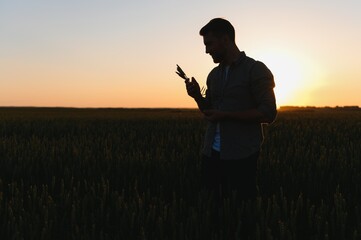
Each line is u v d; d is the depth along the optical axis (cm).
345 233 329
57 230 337
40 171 604
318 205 444
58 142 962
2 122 1989
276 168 588
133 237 321
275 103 361
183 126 1695
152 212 342
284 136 1205
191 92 383
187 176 548
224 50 370
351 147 835
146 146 939
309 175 527
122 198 383
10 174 581
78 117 2936
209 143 392
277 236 305
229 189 376
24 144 918
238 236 307
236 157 369
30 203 382
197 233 314
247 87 367
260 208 342
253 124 374
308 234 338
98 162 654
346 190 497
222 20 369
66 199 386
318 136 1184
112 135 1254
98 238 326
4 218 340
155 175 563
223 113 363
